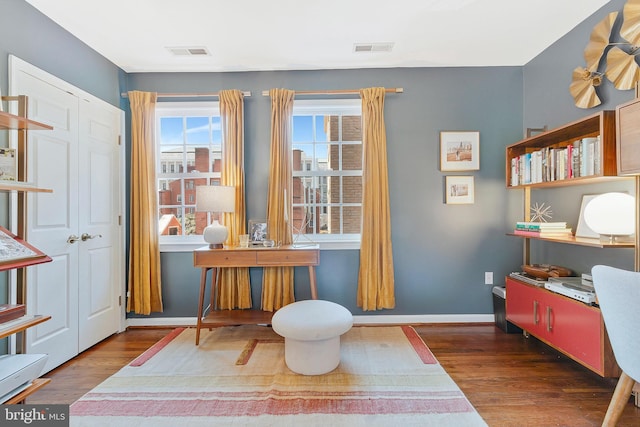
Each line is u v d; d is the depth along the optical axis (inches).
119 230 107.2
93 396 67.8
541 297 84.7
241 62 107.0
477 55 104.4
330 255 112.2
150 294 108.0
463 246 112.7
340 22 85.4
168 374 76.7
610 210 68.7
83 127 92.2
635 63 70.6
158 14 80.9
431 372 76.9
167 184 117.7
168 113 116.3
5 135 70.1
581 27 86.7
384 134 108.6
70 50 88.4
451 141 111.7
